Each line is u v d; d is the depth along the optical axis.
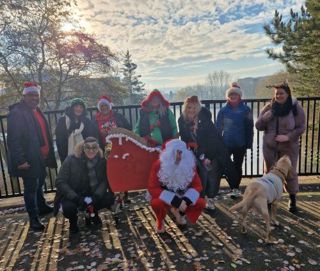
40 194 4.50
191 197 3.53
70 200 3.79
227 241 3.50
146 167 3.93
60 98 14.91
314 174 5.69
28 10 13.22
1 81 14.14
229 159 4.24
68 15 14.11
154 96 4.16
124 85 17.89
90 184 3.97
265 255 3.19
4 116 5.05
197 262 3.12
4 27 13.16
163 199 3.53
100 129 4.46
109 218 4.35
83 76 15.38
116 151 3.89
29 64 13.85
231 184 4.64
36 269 3.18
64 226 4.16
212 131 4.10
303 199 4.64
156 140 4.10
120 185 3.91
